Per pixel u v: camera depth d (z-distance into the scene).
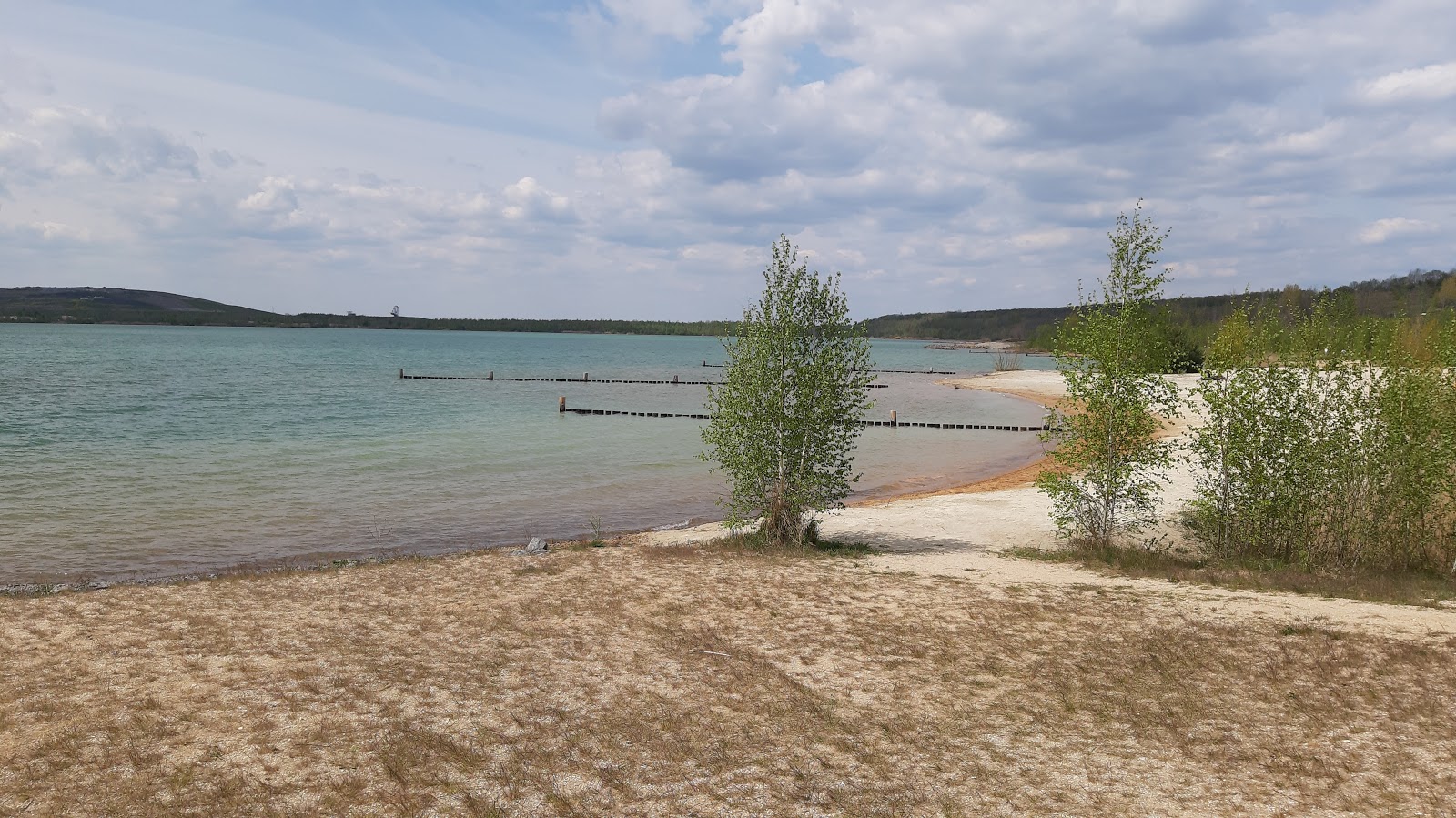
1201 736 8.29
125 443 35.03
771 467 18.27
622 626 12.08
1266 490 16.31
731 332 18.75
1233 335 16.83
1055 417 18.03
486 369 106.06
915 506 23.30
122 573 16.42
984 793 7.08
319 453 33.72
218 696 9.18
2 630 11.77
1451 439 15.11
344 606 13.25
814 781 7.28
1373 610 12.79
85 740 7.97
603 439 41.19
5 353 106.94
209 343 165.62
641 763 7.62
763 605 13.20
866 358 18.69
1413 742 8.05
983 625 12.09
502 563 16.48
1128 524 18.02
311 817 6.58
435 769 7.46
